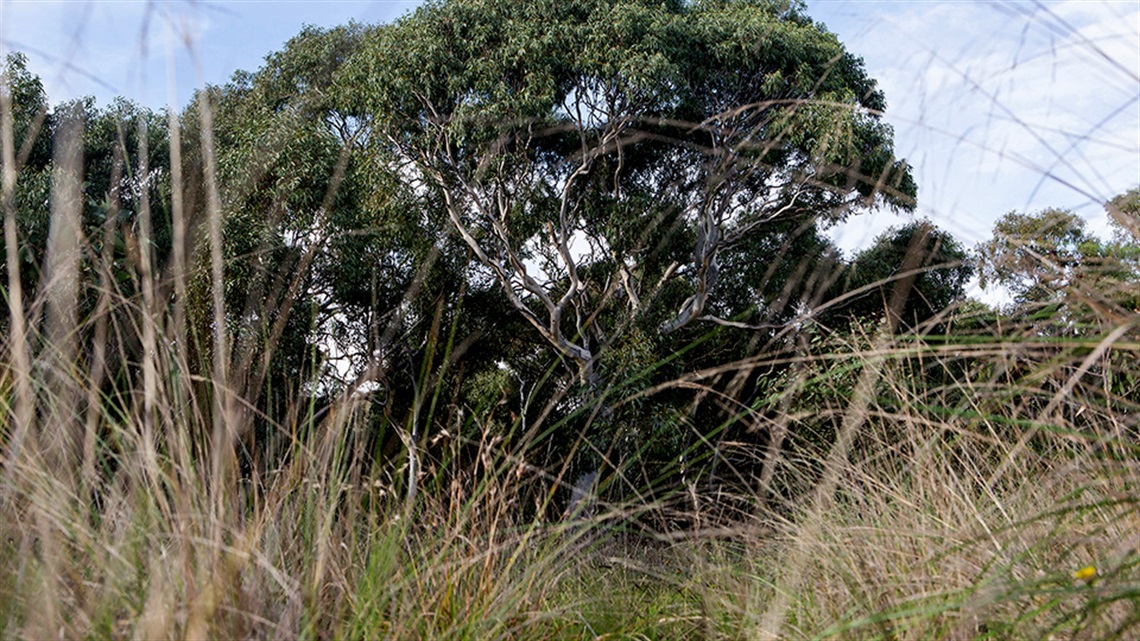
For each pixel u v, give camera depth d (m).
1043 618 1.77
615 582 2.90
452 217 11.69
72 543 1.77
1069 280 1.89
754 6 13.46
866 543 2.26
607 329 12.06
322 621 1.95
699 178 12.23
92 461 1.82
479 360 13.07
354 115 13.38
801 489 2.90
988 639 1.77
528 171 12.69
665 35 12.20
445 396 6.83
